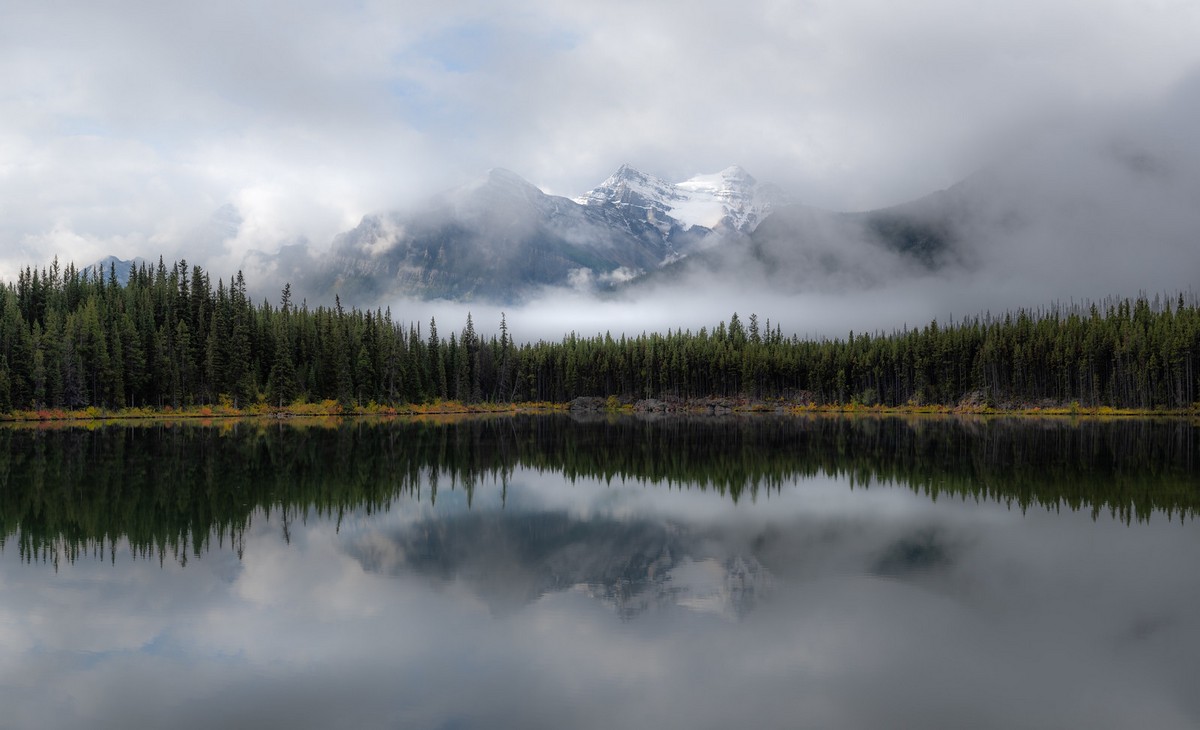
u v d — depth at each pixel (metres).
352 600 26.09
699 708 17.91
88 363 126.81
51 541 34.22
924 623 23.97
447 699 18.33
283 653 21.14
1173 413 151.62
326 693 18.58
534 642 22.19
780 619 24.30
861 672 20.06
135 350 131.00
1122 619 24.34
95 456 66.94
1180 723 17.22
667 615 24.70
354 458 68.94
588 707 17.91
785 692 18.81
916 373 190.12
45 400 120.44
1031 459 68.75
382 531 37.56
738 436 102.38
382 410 158.50
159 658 20.69
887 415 173.25
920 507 44.53
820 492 50.38
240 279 151.50
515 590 27.52
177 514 40.84
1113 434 99.69
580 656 21.11
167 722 17.05
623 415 182.50
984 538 36.16
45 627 23.03
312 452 73.62
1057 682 19.47
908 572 30.11
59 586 27.23
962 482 54.34
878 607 25.55
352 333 160.00
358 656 20.98
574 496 48.97
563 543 35.31
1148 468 61.50
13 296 137.12
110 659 20.56
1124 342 161.62
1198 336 152.12
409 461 67.75
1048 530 37.81
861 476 58.19
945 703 18.25
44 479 52.50
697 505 45.66
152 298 149.12
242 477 54.88
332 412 149.75
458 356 192.75
